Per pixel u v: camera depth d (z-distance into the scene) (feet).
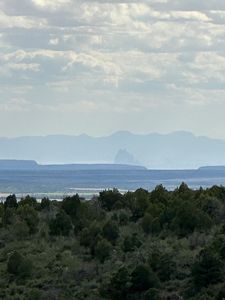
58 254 286.25
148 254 270.87
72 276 263.90
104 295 245.65
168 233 299.58
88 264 274.16
